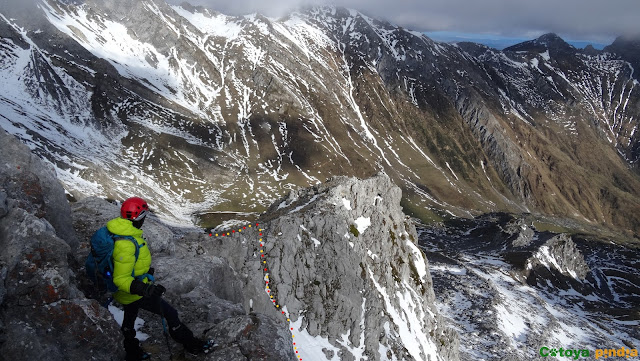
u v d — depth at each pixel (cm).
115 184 18900
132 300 962
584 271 19725
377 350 4191
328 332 4034
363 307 4444
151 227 1916
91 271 939
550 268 18038
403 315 5166
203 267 1669
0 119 19975
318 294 4188
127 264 895
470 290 12431
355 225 5441
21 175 1185
